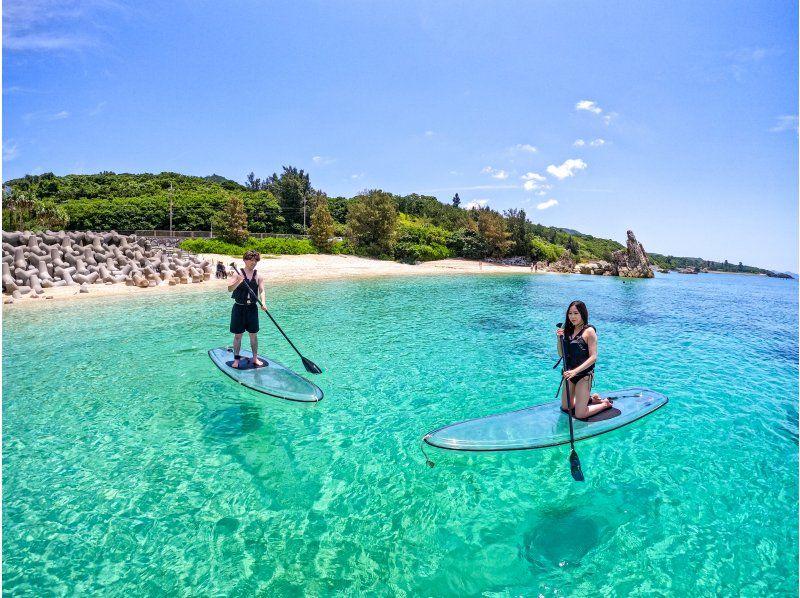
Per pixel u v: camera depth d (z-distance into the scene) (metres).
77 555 3.49
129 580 3.24
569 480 4.66
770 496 4.43
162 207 58.69
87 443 5.44
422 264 50.31
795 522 4.01
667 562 3.48
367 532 3.81
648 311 19.05
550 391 7.54
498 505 4.22
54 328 12.12
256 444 5.45
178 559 3.46
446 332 12.59
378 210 49.88
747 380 8.48
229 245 41.34
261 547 3.61
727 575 3.34
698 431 5.95
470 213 69.88
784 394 7.62
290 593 3.11
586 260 75.62
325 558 3.48
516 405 6.88
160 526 3.86
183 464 4.94
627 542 3.71
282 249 44.56
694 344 11.94
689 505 4.27
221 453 5.21
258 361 7.85
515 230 61.47
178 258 27.56
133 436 5.64
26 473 4.73
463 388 7.65
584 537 3.78
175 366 8.62
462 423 5.56
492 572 3.35
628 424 5.84
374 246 49.62
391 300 19.78
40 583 3.19
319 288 24.41
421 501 4.28
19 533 3.75
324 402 6.89
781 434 5.91
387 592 3.13
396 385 7.79
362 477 4.71
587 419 5.71
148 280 21.31
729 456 5.27
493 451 5.02
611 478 4.73
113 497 4.30
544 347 10.80
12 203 31.97
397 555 3.53
